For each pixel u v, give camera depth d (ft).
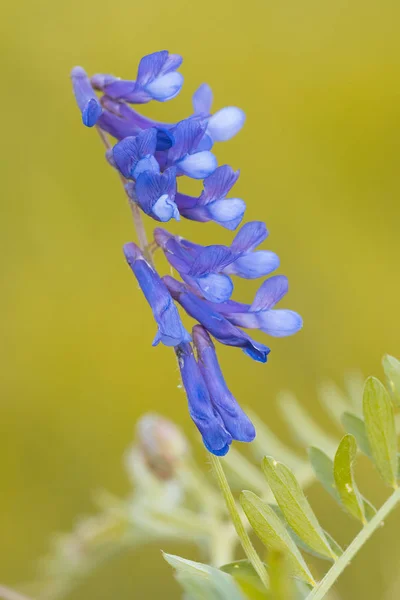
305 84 2.54
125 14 2.52
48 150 2.35
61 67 2.44
